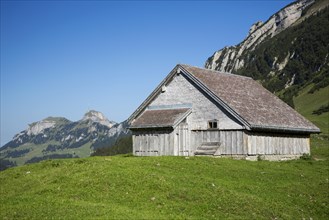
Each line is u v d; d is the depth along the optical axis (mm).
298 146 47906
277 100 51750
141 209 18719
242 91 46344
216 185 23312
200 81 41250
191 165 28609
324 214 22812
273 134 42938
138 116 45906
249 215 19469
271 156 42188
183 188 21672
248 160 36531
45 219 17000
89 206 18578
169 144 40094
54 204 19312
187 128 41312
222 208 19734
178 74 43375
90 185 22438
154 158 30797
